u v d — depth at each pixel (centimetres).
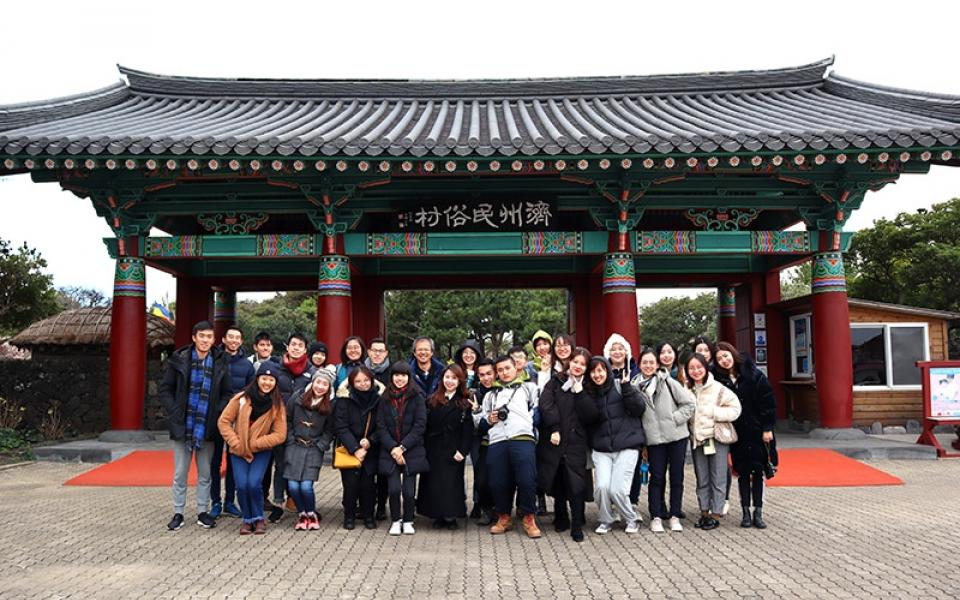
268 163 1138
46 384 1691
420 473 784
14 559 658
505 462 755
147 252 1312
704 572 610
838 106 1546
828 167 1266
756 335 1667
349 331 1298
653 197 1314
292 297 4312
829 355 1309
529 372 871
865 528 770
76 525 796
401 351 3744
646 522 816
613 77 1753
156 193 1311
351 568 626
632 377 850
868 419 1534
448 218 1293
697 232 1310
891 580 583
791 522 804
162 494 976
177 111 1630
